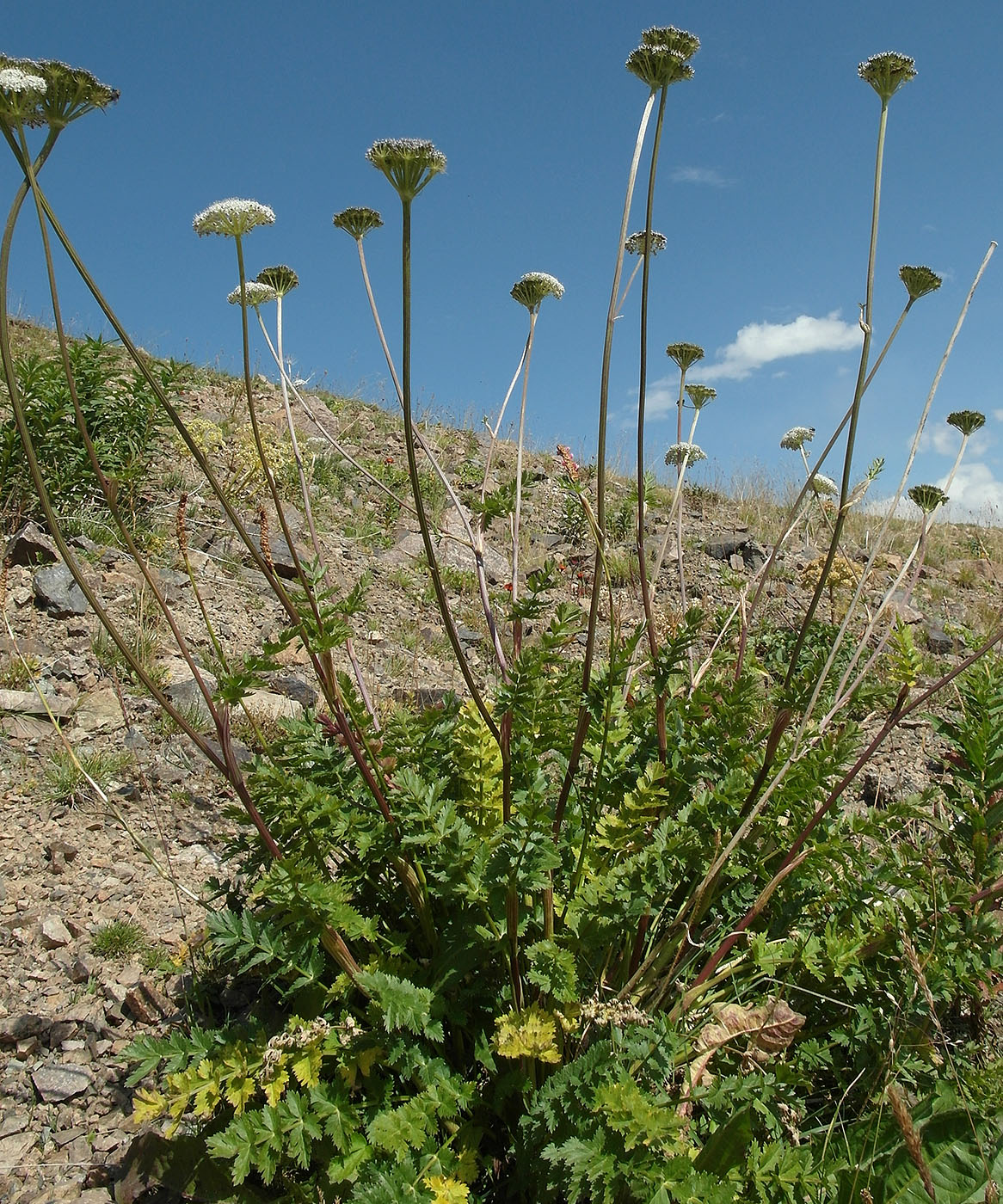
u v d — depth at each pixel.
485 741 0.85
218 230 0.83
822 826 0.92
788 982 0.87
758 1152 0.72
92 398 2.06
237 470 2.34
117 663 1.51
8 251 0.67
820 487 1.28
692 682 1.04
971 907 0.90
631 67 0.80
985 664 1.07
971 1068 0.84
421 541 2.42
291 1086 0.79
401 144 0.68
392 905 0.89
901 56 0.82
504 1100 0.78
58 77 0.66
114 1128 0.89
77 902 1.10
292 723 0.93
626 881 0.79
